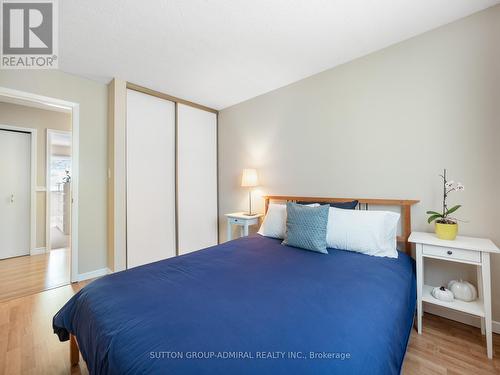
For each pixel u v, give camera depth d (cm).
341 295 113
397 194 211
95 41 202
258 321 91
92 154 273
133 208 285
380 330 90
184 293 115
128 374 72
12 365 140
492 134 170
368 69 226
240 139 348
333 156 251
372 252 179
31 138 361
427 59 195
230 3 161
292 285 124
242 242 218
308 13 172
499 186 167
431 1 162
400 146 209
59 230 585
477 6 169
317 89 262
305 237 190
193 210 348
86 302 114
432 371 134
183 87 295
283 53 224
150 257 299
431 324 180
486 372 133
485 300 145
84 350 104
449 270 185
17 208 353
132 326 89
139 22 179
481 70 173
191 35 196
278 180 301
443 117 188
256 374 67
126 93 279
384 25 186
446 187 179
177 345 78
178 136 330
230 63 240
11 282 262
